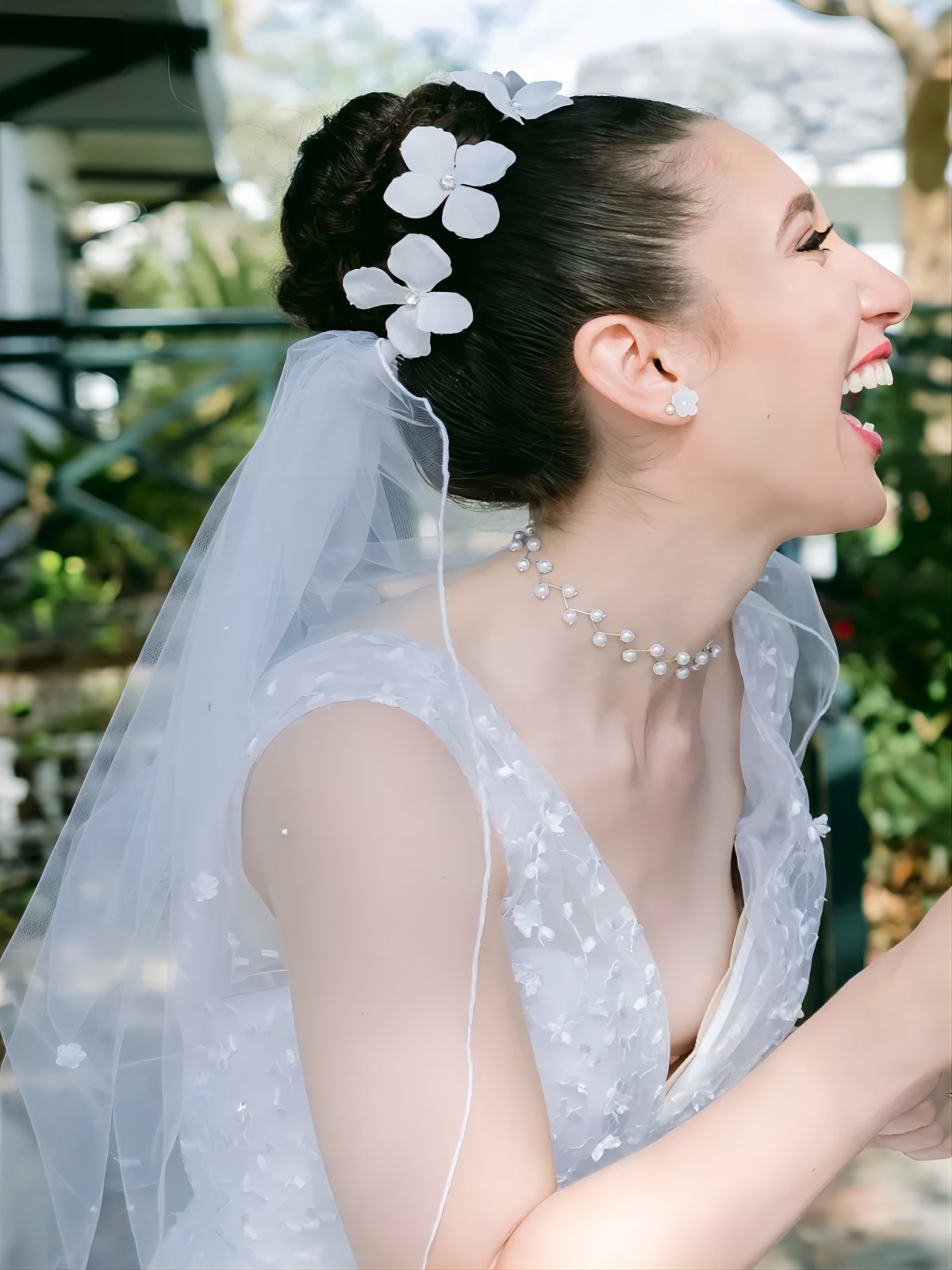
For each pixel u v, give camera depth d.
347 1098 0.89
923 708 3.85
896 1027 0.88
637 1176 0.87
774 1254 1.76
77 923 1.16
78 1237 1.14
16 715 4.95
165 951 1.13
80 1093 1.15
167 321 6.13
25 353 6.33
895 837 3.71
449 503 1.27
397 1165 0.87
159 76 3.56
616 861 1.21
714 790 1.35
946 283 5.48
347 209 1.20
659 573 1.16
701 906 1.30
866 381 1.15
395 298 1.16
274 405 1.21
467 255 1.14
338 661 1.05
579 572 1.17
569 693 1.17
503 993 0.95
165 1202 1.14
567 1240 0.85
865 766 3.76
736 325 1.07
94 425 6.81
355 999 0.90
